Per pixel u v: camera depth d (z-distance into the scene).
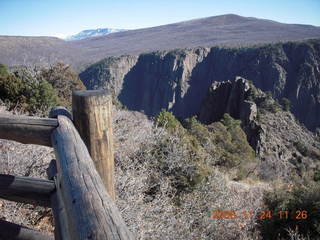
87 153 1.01
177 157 5.48
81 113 1.15
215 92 49.81
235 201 5.43
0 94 9.40
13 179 1.21
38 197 1.18
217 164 11.93
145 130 5.92
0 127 1.21
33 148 3.00
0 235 1.29
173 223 3.35
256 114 38.88
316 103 68.69
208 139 13.79
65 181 0.85
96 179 0.84
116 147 4.86
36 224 2.69
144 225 2.95
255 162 17.42
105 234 0.60
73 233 0.66
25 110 8.41
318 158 34.38
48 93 9.43
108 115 1.20
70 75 14.48
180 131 8.38
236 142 20.08
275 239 5.38
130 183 3.30
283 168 19.64
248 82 45.19
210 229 4.19
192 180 5.52
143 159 5.00
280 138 36.31
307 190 6.00
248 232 4.83
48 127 1.20
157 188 4.21
